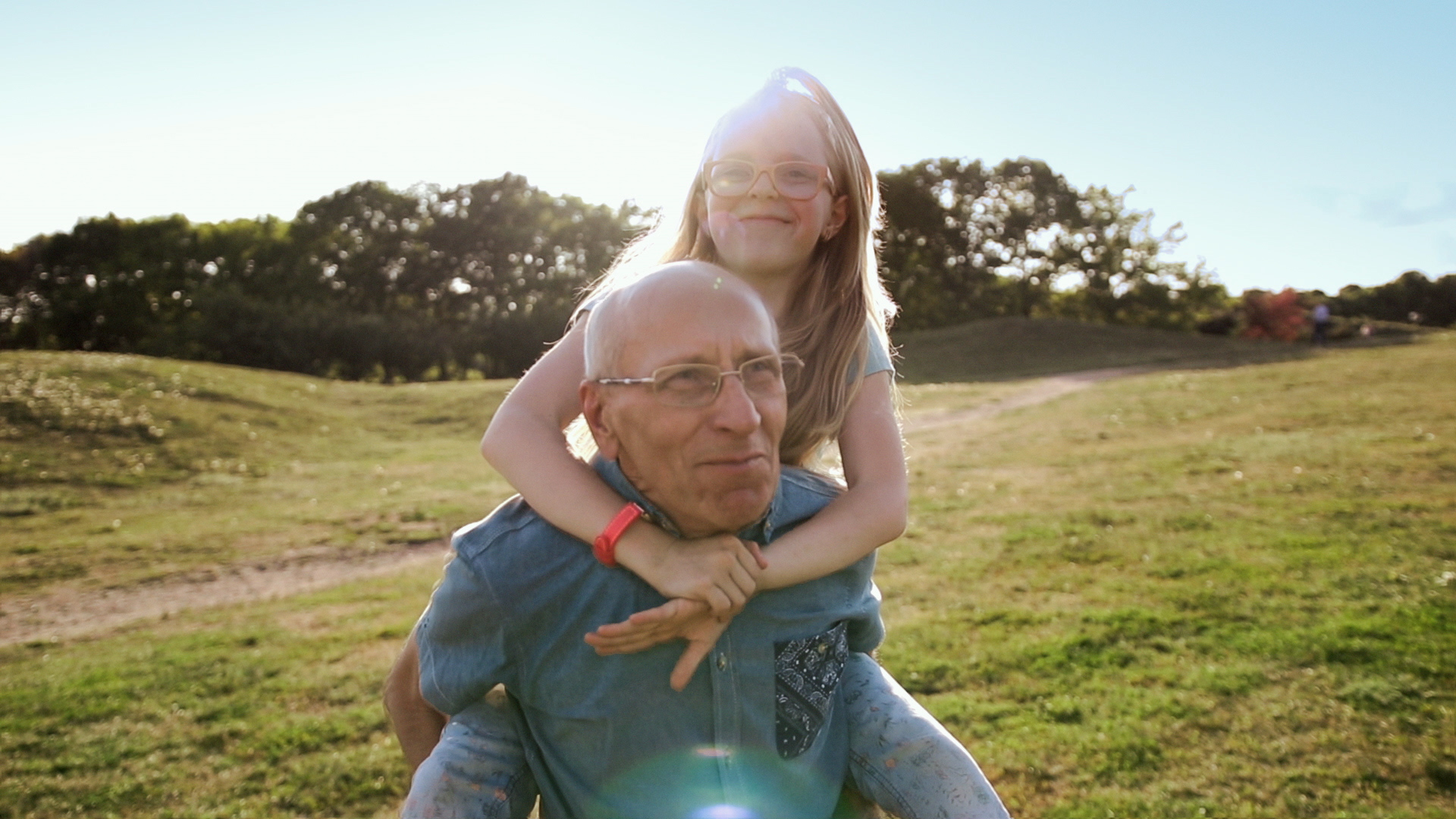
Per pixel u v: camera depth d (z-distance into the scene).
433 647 1.29
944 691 6.29
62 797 5.47
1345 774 4.83
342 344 49.94
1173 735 5.36
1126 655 6.63
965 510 12.32
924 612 8.02
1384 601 7.25
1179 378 27.83
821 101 1.56
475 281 61.41
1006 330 46.88
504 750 1.33
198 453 20.45
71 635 9.54
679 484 1.12
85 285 54.50
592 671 1.21
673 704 1.21
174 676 7.59
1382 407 18.11
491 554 1.22
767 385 1.13
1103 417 21.06
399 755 5.81
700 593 1.12
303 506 16.14
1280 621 7.02
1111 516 11.09
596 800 1.24
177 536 13.90
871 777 1.35
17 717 6.79
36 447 19.38
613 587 1.20
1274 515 10.45
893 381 1.65
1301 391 22.06
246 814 5.21
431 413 27.17
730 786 1.21
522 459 1.27
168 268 54.66
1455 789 4.67
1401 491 11.07
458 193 61.47
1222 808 4.60
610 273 1.81
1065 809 4.69
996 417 23.34
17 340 54.94
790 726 1.25
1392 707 5.51
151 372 26.05
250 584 11.44
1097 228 60.09
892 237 60.59
